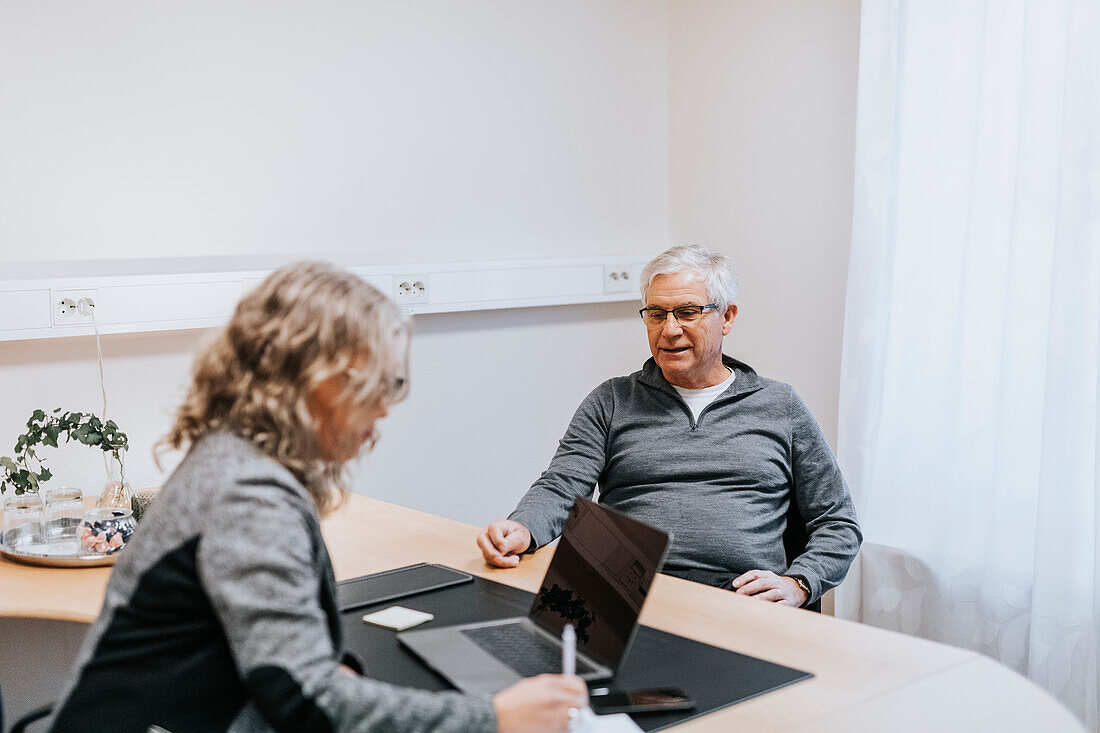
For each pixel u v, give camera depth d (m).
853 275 2.94
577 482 2.28
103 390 2.62
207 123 2.73
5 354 2.46
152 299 2.61
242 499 1.05
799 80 3.24
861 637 1.53
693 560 2.18
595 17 3.49
